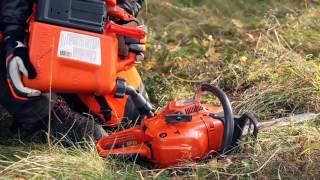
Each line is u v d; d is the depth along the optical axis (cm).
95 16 355
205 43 610
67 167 353
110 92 367
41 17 350
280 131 405
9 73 351
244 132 379
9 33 357
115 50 363
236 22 675
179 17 686
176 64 555
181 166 360
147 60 568
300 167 365
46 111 389
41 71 350
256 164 363
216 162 360
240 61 540
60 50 350
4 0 362
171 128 364
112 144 380
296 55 528
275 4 730
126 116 411
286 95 465
